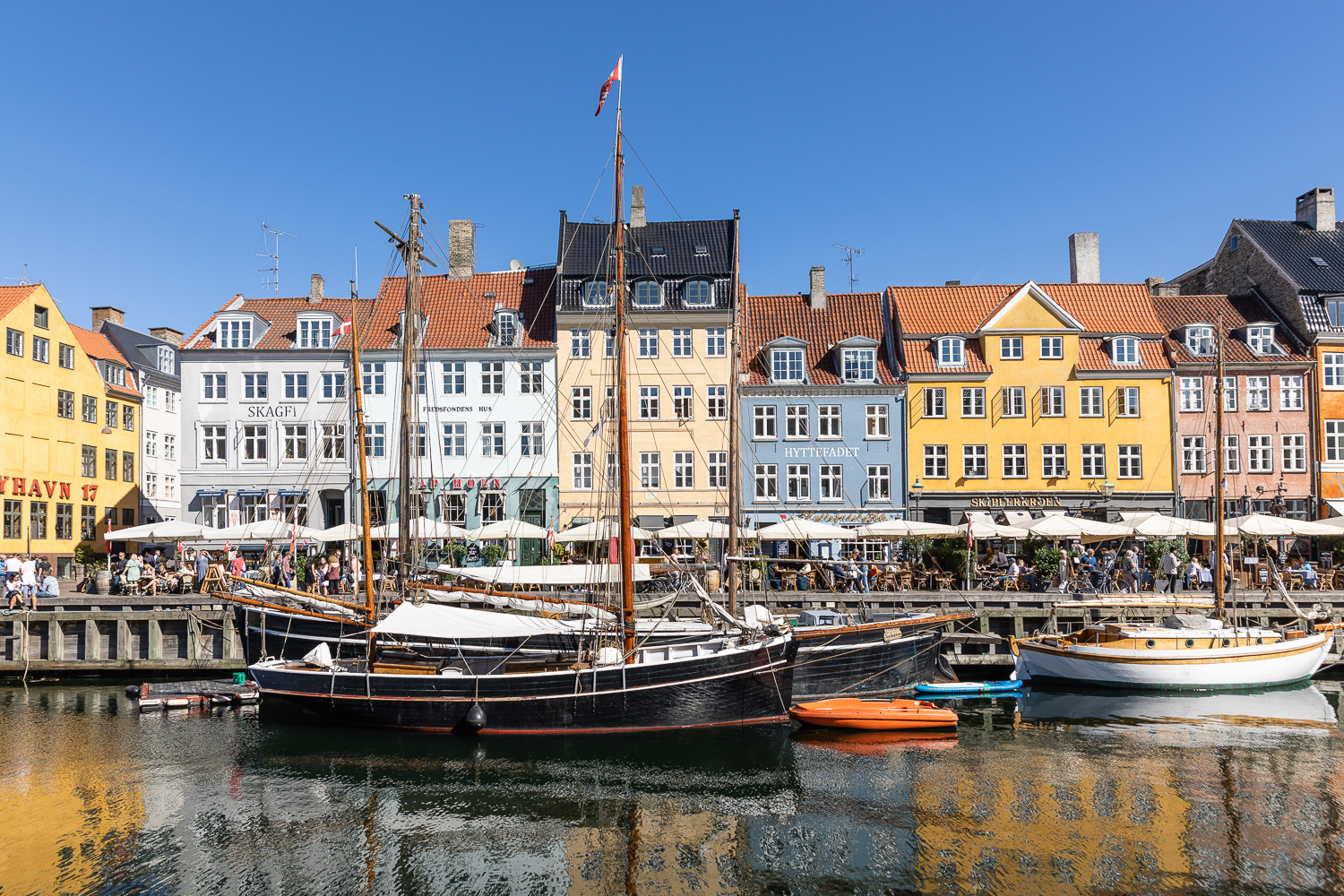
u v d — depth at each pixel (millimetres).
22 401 41375
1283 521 29516
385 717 21250
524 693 20641
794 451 43031
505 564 23828
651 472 42938
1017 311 43531
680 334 43406
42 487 42250
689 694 20672
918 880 13297
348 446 42594
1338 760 18688
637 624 25766
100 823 15711
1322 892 12695
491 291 45781
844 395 43125
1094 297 45938
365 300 46219
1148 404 42906
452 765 18734
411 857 14305
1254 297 46094
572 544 39188
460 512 42344
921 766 18547
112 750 19969
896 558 37250
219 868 13898
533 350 42938
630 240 44656
